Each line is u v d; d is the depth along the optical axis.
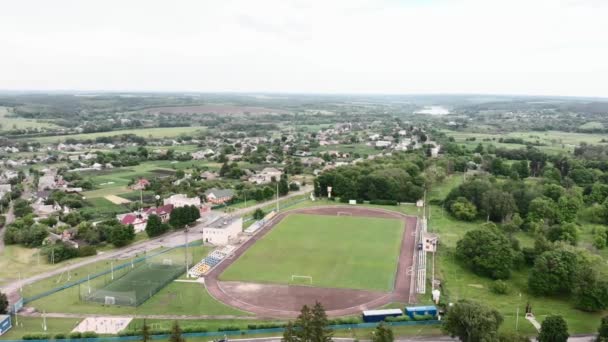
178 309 135.50
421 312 129.88
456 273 164.88
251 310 135.12
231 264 172.25
